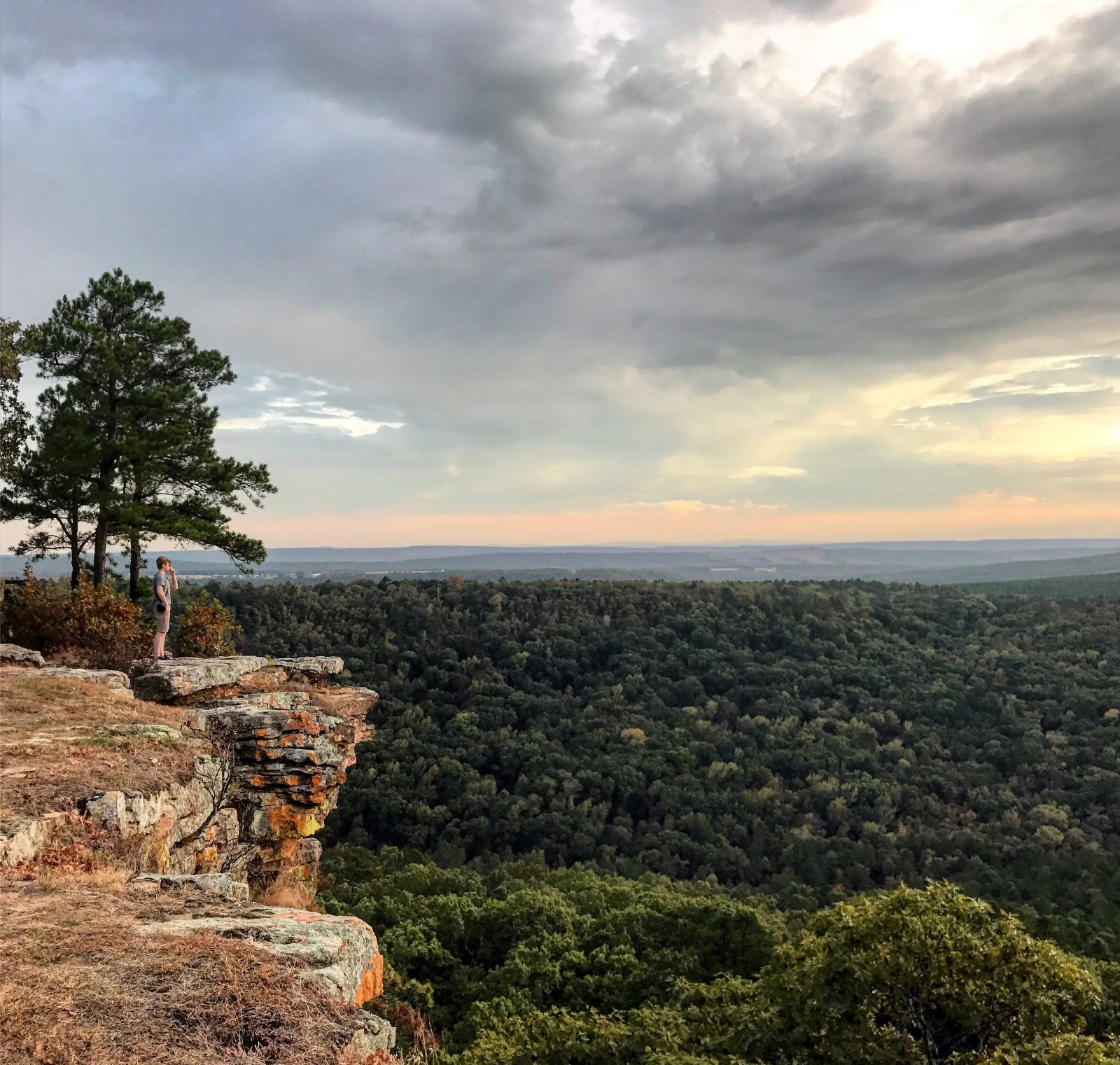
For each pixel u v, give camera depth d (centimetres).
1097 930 4038
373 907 3219
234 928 519
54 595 2052
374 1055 417
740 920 2834
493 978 2628
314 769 1322
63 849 691
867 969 1441
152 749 1020
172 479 2647
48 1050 340
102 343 2466
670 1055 1555
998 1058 1266
